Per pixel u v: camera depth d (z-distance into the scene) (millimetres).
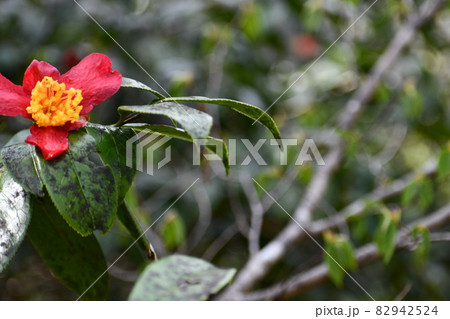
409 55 2061
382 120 1830
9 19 1655
